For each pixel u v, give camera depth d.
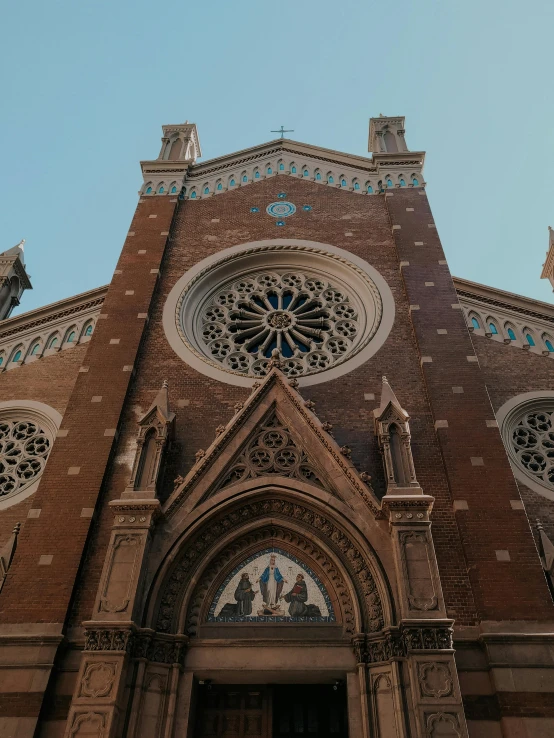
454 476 16.67
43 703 13.14
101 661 13.00
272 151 30.59
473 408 18.33
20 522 18.22
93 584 15.05
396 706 12.80
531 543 15.20
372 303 22.75
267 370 20.47
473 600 14.46
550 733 12.41
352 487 16.09
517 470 18.84
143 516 15.16
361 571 14.94
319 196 27.78
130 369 19.97
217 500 16.02
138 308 22.12
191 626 14.74
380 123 31.67
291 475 16.66
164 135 32.19
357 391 19.56
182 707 13.60
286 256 25.22
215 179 29.06
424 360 19.78
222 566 15.75
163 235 25.36
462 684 13.22
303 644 14.24
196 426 18.67
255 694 14.91
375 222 26.09
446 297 21.98
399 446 16.56
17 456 20.27
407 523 14.70
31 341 23.88
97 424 18.39
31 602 14.55
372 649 13.85
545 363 22.03
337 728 14.71
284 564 15.83
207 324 23.41
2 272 26.67
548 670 13.15
